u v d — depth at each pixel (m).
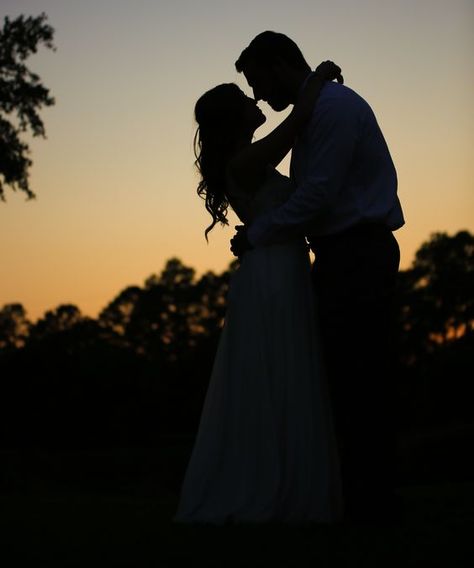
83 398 54.62
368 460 4.05
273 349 4.27
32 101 26.31
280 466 4.16
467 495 5.48
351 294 4.09
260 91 4.59
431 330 73.56
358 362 4.08
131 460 21.89
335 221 4.14
